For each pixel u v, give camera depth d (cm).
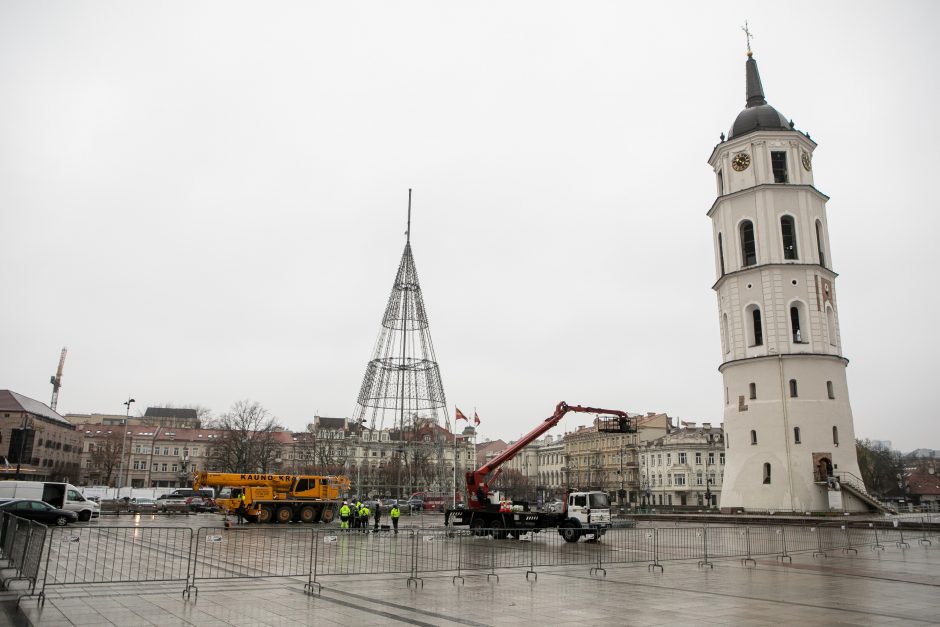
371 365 5703
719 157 6562
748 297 6072
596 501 3500
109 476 11775
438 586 1761
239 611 1346
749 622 1295
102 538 3092
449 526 4088
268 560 2291
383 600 1515
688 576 2020
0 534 1962
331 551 2672
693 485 11831
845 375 5941
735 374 6084
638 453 12825
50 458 11481
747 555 2605
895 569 2220
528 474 15550
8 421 10306
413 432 6141
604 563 2367
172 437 12888
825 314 5925
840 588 1767
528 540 3631
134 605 1386
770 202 6056
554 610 1416
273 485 4975
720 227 6456
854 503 5534
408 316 5738
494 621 1291
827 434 5619
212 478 4878
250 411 9888
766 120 6319
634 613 1387
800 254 5975
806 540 3350
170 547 2697
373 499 6594
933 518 5150
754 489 5716
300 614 1326
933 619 1328
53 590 1552
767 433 5753
